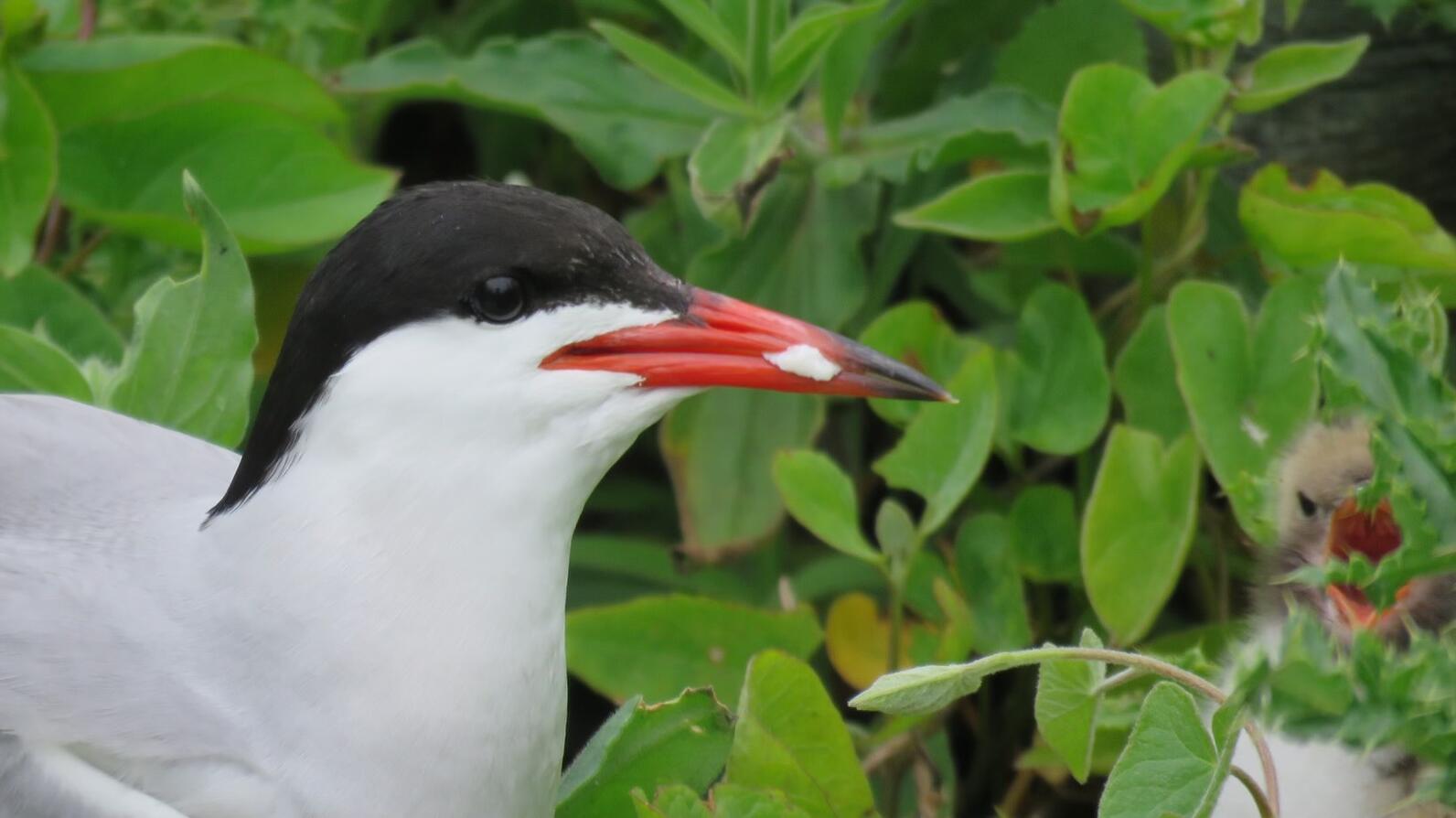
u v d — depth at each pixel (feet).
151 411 10.39
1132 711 10.40
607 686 10.49
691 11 10.55
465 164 11.06
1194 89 10.46
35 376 10.41
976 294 10.75
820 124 10.67
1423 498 10.14
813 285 10.64
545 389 10.16
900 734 10.50
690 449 10.62
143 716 10.17
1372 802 10.28
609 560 10.74
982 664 10.13
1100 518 10.44
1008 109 10.60
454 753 10.18
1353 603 10.28
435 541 10.16
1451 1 10.57
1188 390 10.46
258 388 10.73
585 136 10.67
